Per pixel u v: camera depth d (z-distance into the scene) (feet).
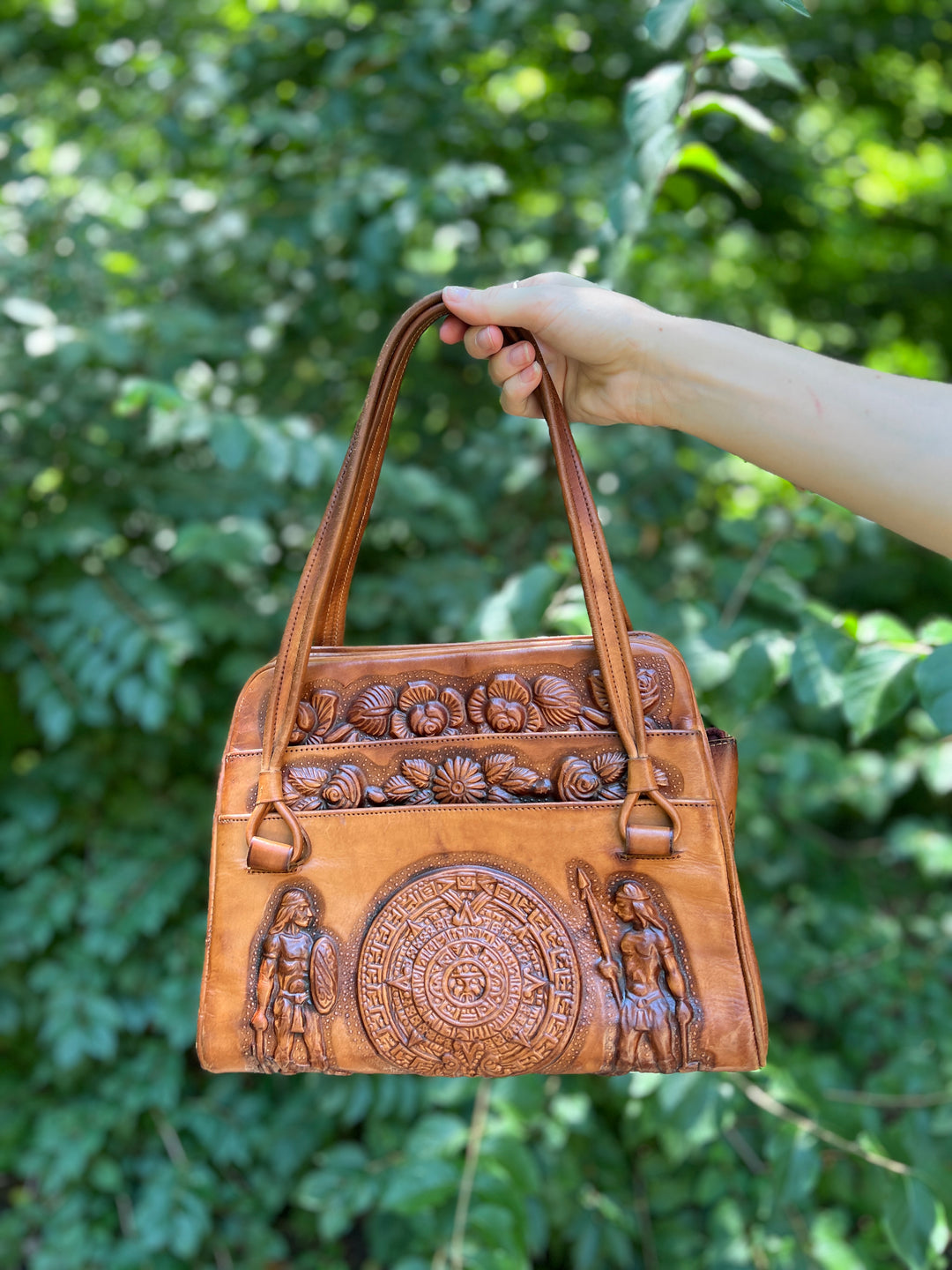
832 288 11.13
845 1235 5.46
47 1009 6.21
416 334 3.09
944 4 9.72
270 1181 6.46
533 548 7.16
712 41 4.12
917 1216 4.28
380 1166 5.64
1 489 5.93
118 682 5.90
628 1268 5.70
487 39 6.66
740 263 10.30
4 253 5.55
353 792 2.86
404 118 6.88
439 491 6.02
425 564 6.79
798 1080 4.82
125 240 6.36
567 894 2.81
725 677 4.47
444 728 2.88
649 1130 5.13
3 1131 6.31
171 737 6.84
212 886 2.89
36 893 6.22
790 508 4.74
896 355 12.50
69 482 6.42
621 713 2.78
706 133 8.05
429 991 2.81
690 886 2.78
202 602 6.42
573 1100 5.51
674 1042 2.75
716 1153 5.52
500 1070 2.81
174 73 6.80
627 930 2.79
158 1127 6.39
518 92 8.66
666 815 2.77
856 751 7.76
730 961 2.77
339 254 7.00
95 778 6.58
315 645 3.10
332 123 6.31
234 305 7.39
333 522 2.86
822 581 9.69
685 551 7.38
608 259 4.14
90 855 6.56
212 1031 2.85
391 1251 6.00
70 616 5.77
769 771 7.65
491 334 3.06
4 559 5.78
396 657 2.94
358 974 2.83
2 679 6.73
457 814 2.84
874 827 10.12
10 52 7.06
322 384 7.47
